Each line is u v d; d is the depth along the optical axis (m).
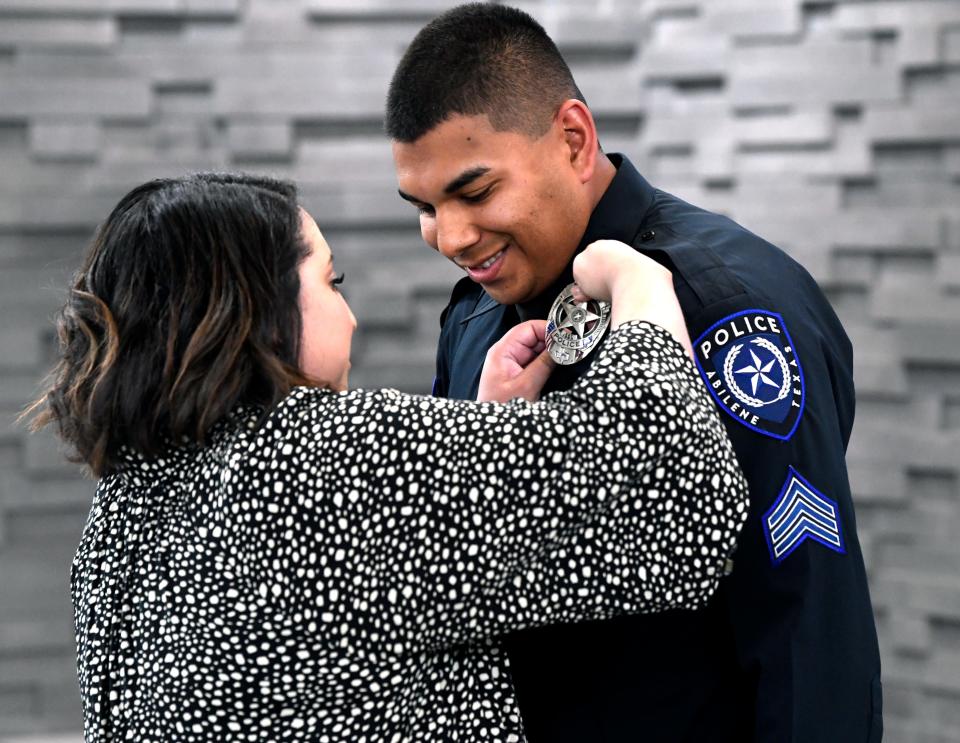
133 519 1.18
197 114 3.19
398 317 3.26
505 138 1.32
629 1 3.18
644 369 1.13
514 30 1.34
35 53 3.12
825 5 3.01
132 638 1.16
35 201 3.14
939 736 2.95
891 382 2.98
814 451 1.29
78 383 1.16
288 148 3.21
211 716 1.12
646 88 3.20
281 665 1.09
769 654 1.25
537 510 1.08
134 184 3.17
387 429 1.10
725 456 1.14
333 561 1.08
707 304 1.30
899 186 2.96
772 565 1.25
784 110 3.06
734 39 3.10
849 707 1.26
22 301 3.17
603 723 1.34
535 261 1.39
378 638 1.09
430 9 3.22
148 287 1.15
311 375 1.21
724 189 3.15
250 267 1.15
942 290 2.91
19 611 3.19
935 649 2.96
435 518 1.08
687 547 1.11
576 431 1.10
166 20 3.17
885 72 2.94
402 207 3.25
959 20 2.84
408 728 1.14
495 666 1.19
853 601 1.29
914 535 2.97
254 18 3.18
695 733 1.33
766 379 1.28
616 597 1.11
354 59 3.21
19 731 3.19
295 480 1.09
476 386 1.60
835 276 3.03
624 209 1.43
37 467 3.18
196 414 1.12
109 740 1.17
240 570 1.10
